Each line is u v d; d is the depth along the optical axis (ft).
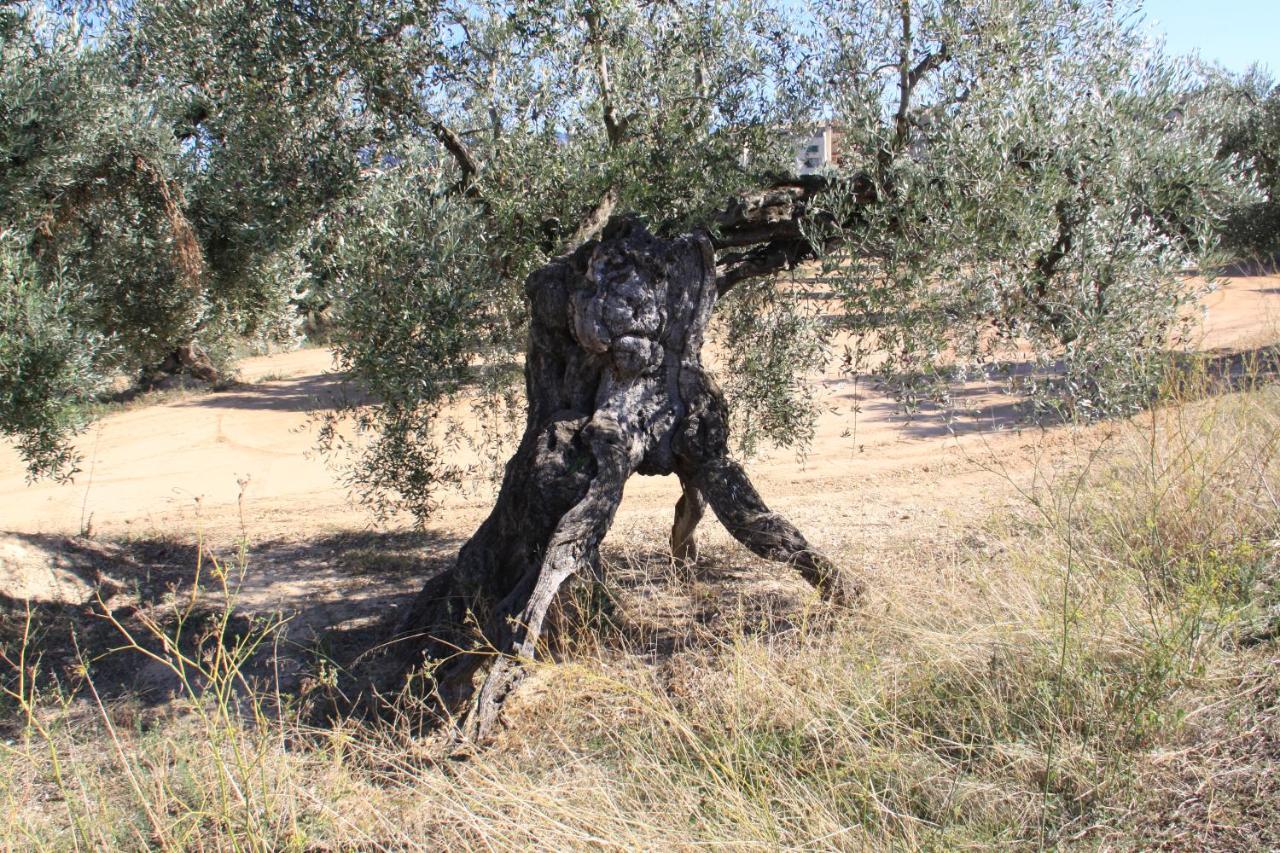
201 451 47.62
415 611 18.95
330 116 20.02
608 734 13.44
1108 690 11.93
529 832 10.71
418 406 18.74
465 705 15.57
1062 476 22.22
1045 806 10.29
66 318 19.40
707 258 17.40
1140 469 17.83
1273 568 14.70
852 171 17.11
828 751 11.99
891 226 16.33
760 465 36.81
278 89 19.49
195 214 23.24
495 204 18.71
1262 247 46.44
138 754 14.71
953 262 15.38
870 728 12.10
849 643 14.42
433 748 14.39
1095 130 15.70
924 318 15.90
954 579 15.98
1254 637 13.05
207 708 17.46
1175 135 16.33
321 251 21.12
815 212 16.55
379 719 15.47
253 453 46.91
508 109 19.83
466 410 47.14
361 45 18.63
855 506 28.94
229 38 19.66
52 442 20.56
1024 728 11.94
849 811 10.89
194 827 11.72
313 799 12.27
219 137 22.58
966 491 29.35
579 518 16.03
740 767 11.88
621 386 17.25
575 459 16.99
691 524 21.50
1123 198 16.03
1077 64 16.71
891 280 16.12
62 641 21.75
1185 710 11.45
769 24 20.15
